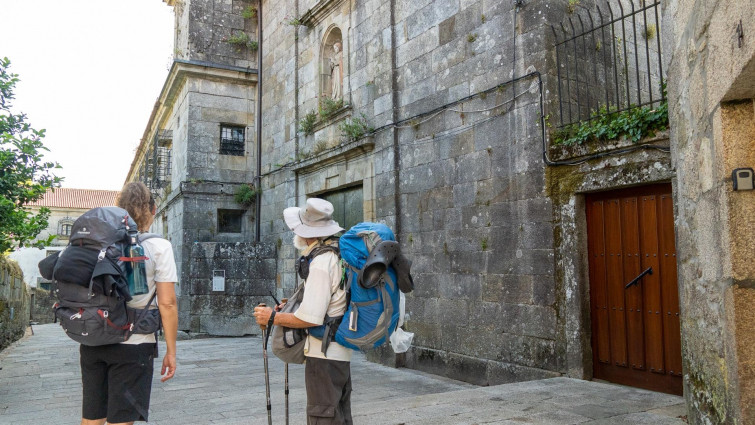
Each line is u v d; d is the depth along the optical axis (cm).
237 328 1368
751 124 271
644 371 565
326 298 282
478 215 758
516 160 703
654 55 807
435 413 456
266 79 1471
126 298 276
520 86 702
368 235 292
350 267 285
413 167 891
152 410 616
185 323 1366
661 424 420
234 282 1377
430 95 860
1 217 693
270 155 1430
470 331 761
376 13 991
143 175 2359
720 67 270
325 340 281
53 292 282
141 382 291
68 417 589
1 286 1229
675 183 514
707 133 305
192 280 1354
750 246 267
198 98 1457
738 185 267
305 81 1272
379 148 962
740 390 263
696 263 346
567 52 682
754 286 264
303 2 1286
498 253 721
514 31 716
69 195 4656
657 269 558
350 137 1032
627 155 571
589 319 622
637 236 580
